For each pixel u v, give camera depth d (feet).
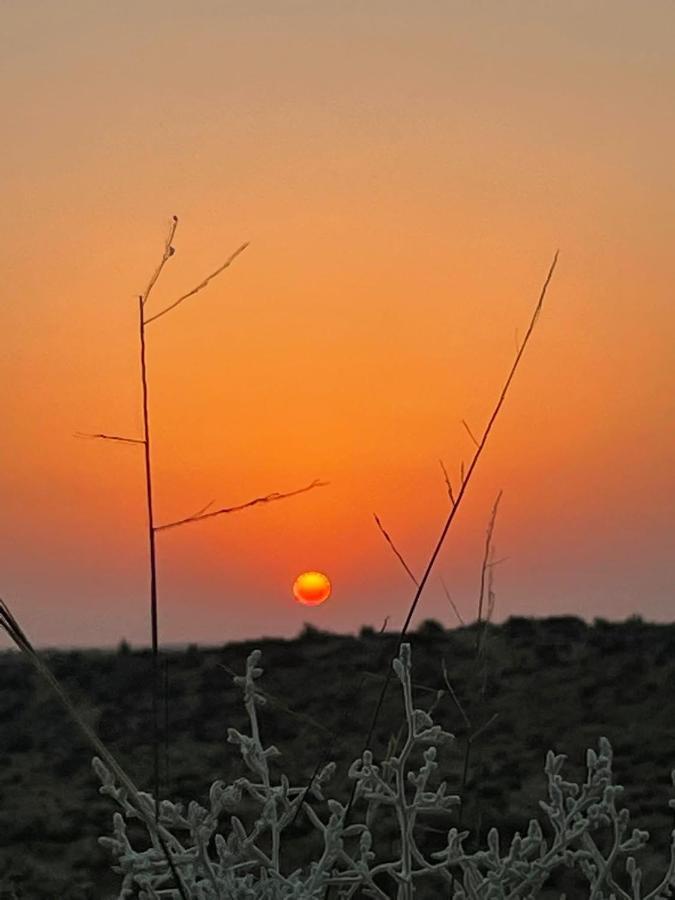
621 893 13.58
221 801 12.79
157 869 12.75
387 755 13.29
